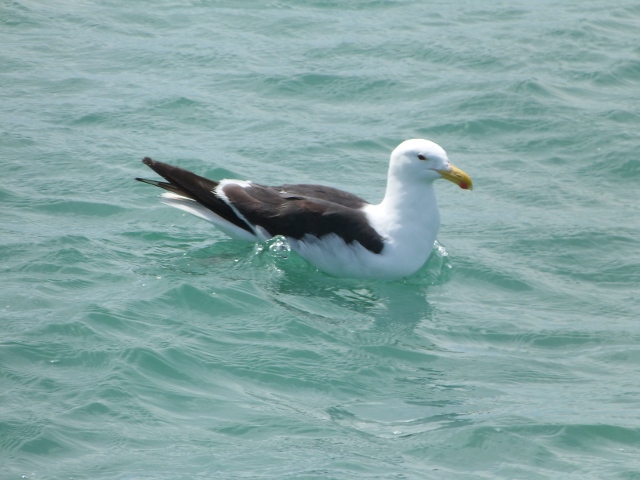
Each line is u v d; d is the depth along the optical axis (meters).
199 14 25.44
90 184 16.89
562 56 23.45
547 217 16.98
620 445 10.48
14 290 12.94
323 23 25.09
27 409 10.30
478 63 22.92
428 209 14.55
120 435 10.04
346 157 18.64
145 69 22.08
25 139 18.39
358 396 11.32
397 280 14.61
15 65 21.89
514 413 10.99
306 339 12.48
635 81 22.45
